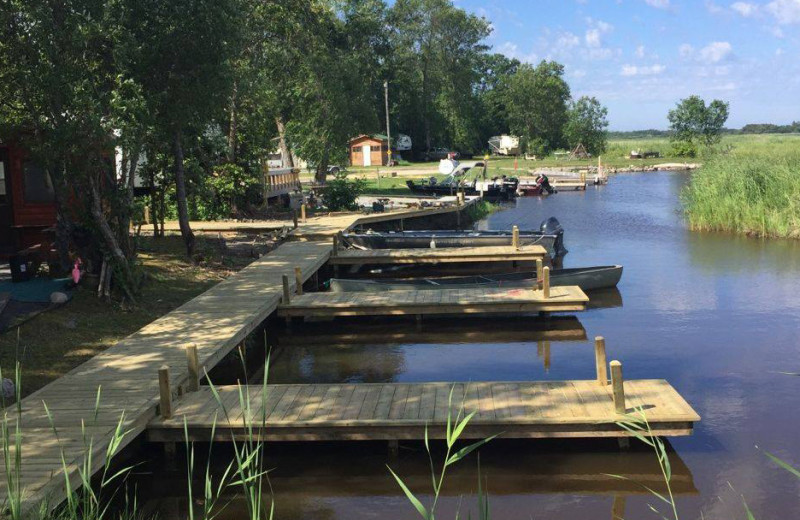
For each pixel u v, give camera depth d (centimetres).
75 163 1427
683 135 8544
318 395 1012
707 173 3231
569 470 884
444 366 1360
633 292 1925
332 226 2736
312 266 1986
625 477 864
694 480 854
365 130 4266
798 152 3441
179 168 1980
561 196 4759
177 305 1579
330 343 1546
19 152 1783
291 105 4262
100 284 1504
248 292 1673
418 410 943
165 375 929
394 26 8138
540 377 1277
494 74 10825
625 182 5709
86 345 1252
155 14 1568
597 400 964
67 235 1598
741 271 2166
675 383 1217
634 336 1516
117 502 843
